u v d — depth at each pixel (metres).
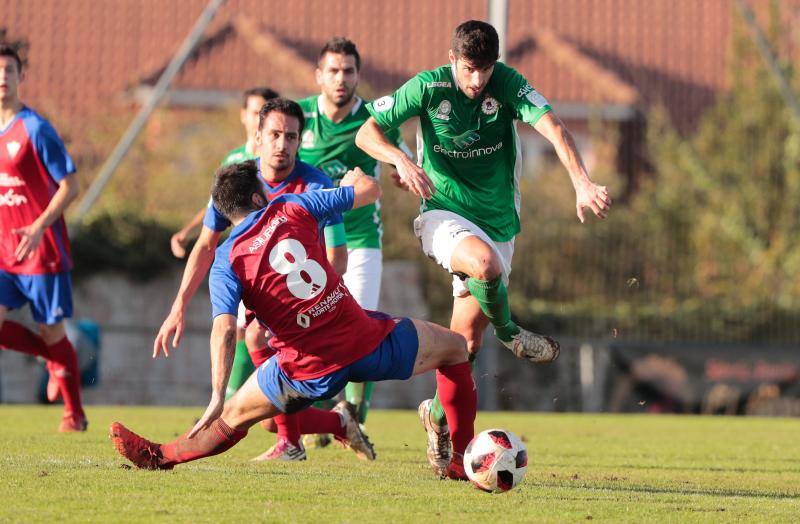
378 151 19.84
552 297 58.59
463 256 19.38
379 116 20.34
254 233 16.86
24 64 27.92
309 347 16.78
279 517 14.21
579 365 53.72
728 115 65.81
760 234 62.09
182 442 18.27
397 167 19.47
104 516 14.06
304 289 16.70
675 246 60.16
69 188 27.25
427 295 55.75
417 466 21.66
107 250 52.69
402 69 76.31
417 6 79.62
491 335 49.12
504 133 20.91
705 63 82.06
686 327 56.81
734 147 64.06
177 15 77.94
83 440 25.17
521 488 18.30
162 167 60.19
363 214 27.23
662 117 68.38
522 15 83.56
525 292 58.41
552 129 19.55
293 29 77.38
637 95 77.06
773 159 63.56
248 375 24.84
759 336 56.94
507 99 20.19
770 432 36.84
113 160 51.06
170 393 52.19
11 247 27.94
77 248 52.34
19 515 14.03
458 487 17.92
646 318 56.81
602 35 82.94
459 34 19.28
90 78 73.69
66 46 75.00
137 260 53.03
